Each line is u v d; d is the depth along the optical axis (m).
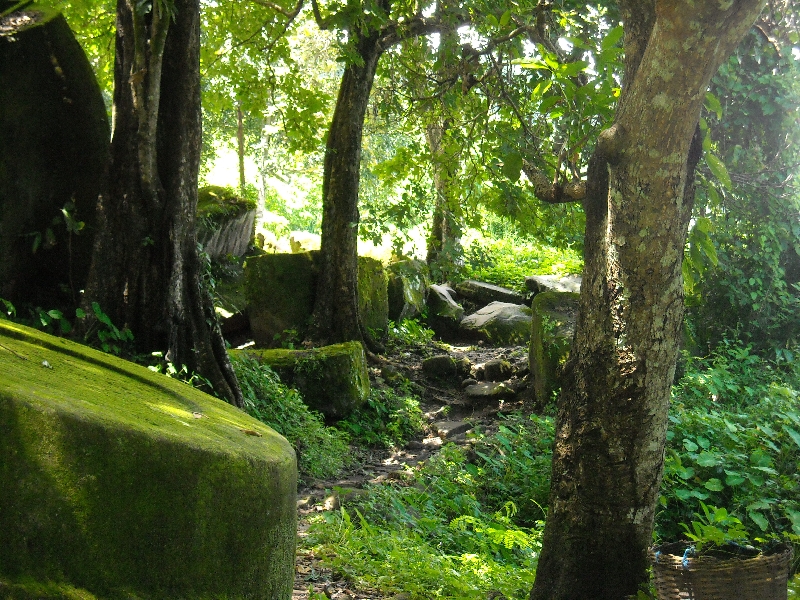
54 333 7.84
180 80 7.59
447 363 12.52
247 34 12.77
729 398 9.30
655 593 3.56
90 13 11.69
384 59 13.30
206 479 2.47
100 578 2.13
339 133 12.58
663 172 3.74
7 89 7.88
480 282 17.94
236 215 14.21
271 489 2.87
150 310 7.45
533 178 4.63
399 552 5.04
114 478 2.19
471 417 11.20
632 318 3.88
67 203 8.06
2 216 7.82
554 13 7.78
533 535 6.78
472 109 9.45
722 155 10.20
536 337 11.16
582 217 10.64
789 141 10.27
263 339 12.45
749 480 6.53
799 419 7.00
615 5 7.55
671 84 3.60
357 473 8.77
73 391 2.59
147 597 2.26
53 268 8.29
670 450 7.03
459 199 10.86
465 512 7.29
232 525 2.60
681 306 3.95
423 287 15.83
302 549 5.12
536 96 5.30
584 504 4.04
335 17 8.73
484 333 15.08
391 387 11.86
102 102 8.66
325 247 12.58
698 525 3.55
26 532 2.00
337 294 12.52
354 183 12.64
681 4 3.41
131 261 7.41
